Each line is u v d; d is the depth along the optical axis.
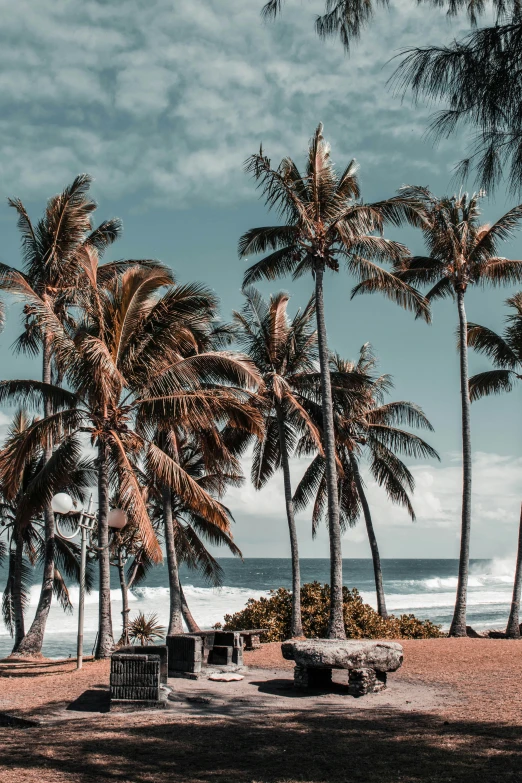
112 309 18.56
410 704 11.48
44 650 33.31
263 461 26.58
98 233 24.56
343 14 5.94
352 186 20.62
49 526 23.50
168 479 18.00
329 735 9.47
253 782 7.43
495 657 16.14
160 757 8.46
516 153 5.24
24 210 23.00
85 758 8.41
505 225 22.44
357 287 23.97
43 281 23.14
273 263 21.17
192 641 14.34
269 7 5.74
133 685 11.27
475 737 9.01
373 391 28.22
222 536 28.02
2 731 10.02
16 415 28.86
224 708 11.30
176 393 18.64
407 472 28.55
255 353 24.77
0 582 81.56
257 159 19.14
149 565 27.78
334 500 19.28
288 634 23.33
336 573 19.00
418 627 25.44
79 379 17.88
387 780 7.40
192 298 18.78
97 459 18.59
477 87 5.16
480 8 5.57
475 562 179.75
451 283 24.47
